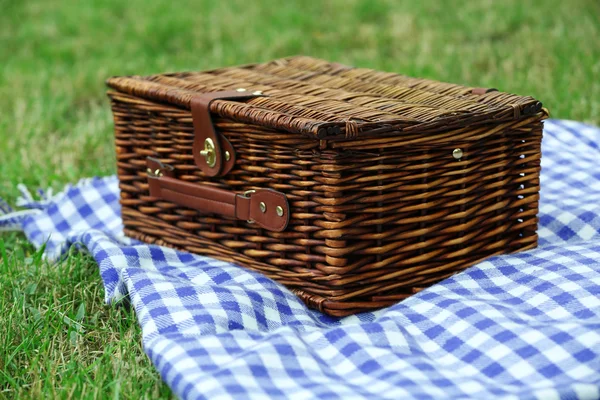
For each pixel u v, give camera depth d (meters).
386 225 2.20
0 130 3.99
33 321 2.27
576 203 2.76
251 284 2.26
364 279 2.21
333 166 2.08
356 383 1.80
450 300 2.09
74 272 2.55
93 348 2.21
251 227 2.36
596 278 2.17
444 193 2.23
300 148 2.14
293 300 2.23
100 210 3.03
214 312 2.09
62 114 4.38
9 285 2.47
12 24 6.30
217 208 2.40
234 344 1.93
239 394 1.72
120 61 5.23
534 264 2.30
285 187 2.21
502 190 2.35
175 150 2.50
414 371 1.79
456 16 5.63
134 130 2.63
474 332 1.95
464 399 1.67
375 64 4.81
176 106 2.45
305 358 1.86
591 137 3.33
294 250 2.26
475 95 2.39
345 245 2.17
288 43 5.37
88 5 6.53
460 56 4.80
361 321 2.23
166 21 5.93
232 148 2.31
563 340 1.85
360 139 2.07
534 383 1.77
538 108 2.30
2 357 2.08
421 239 2.26
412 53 5.04
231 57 5.16
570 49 4.67
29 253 2.86
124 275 2.28
